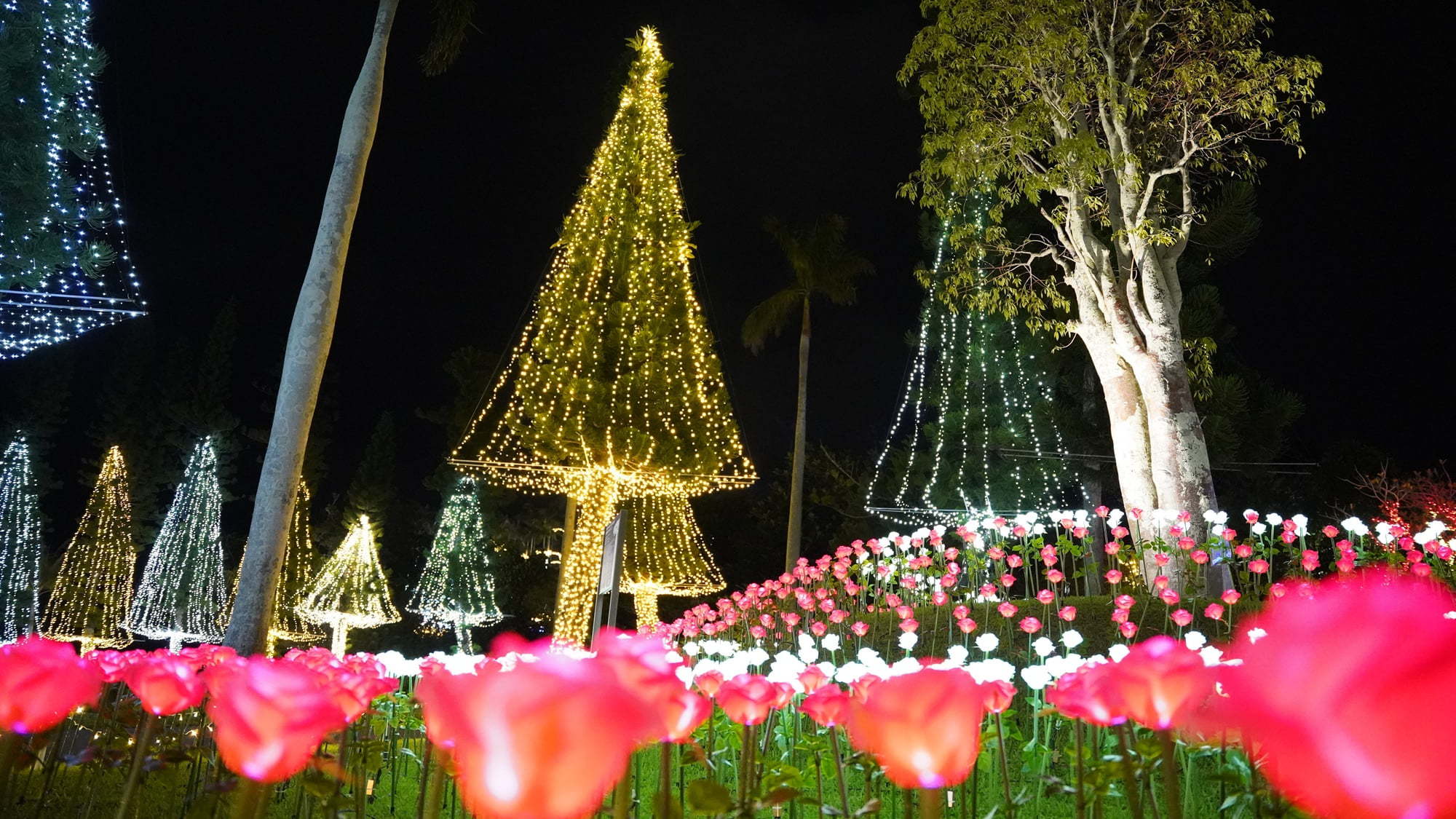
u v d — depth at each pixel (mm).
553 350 13383
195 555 26875
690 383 13617
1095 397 21328
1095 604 10000
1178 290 13289
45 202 10906
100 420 34531
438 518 31312
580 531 13609
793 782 2186
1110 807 3676
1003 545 11258
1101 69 13383
